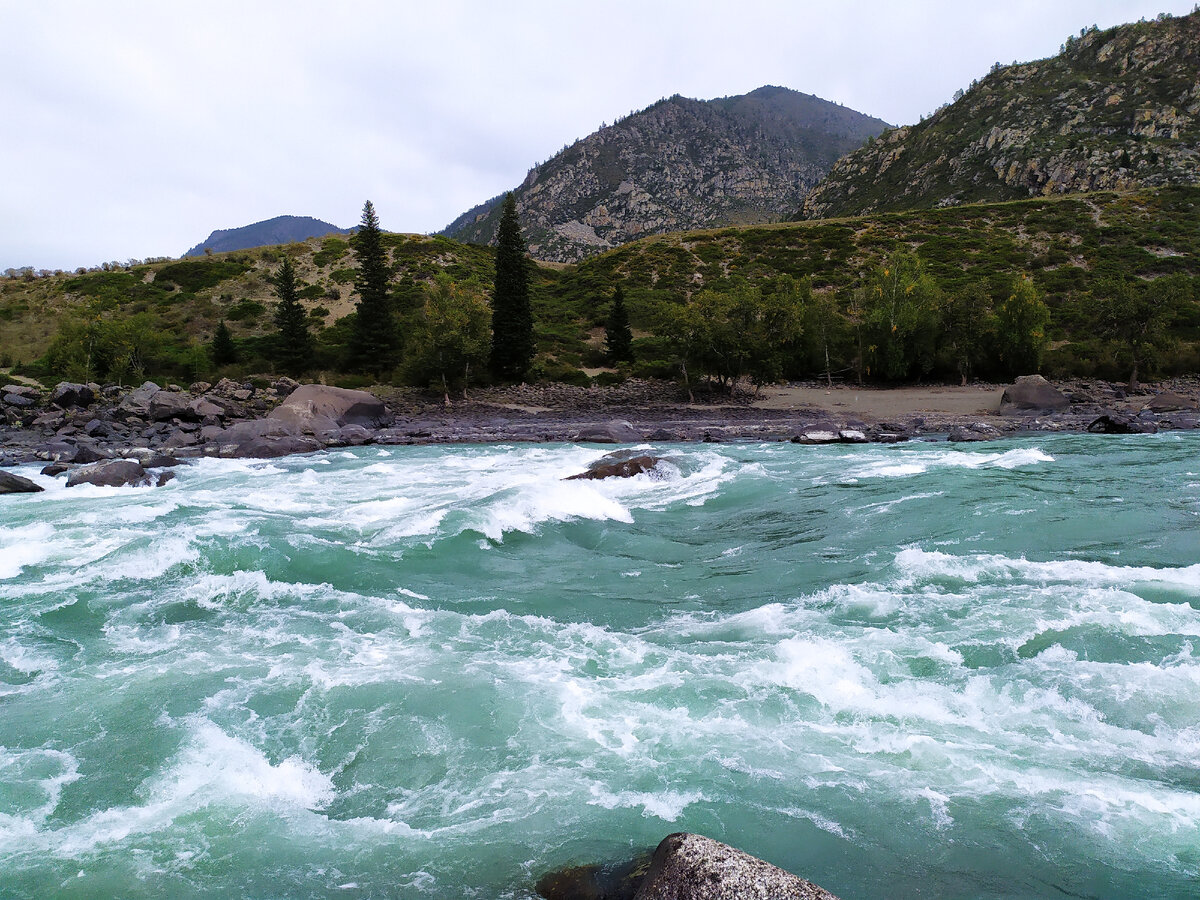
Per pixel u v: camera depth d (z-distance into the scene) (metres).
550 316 68.69
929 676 6.73
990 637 7.47
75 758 5.62
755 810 4.83
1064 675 6.57
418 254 79.69
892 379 52.25
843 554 11.27
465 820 4.84
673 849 3.74
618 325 57.84
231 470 22.59
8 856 4.50
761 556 11.49
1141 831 4.52
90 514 14.28
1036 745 5.55
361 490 18.11
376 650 7.71
